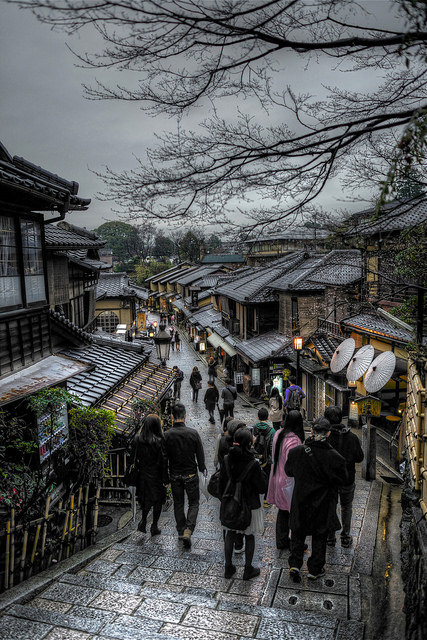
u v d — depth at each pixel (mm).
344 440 5387
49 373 7348
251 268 31719
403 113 3002
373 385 8742
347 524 5531
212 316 37625
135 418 9242
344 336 15250
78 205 8375
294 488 4566
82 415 6926
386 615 3996
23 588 4207
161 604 3908
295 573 4484
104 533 7016
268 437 6812
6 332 6887
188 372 29922
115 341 13977
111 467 8656
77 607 3855
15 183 5844
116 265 98312
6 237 6887
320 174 3604
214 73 3031
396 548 5605
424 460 4402
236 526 4621
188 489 5914
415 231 6297
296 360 17422
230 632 3471
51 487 6406
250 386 22469
